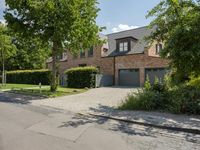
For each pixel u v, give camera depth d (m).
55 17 16.92
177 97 10.90
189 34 10.56
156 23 12.57
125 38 28.58
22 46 43.44
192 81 12.50
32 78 31.27
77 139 6.60
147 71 25.95
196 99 10.42
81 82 24.56
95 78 24.78
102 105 13.11
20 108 11.56
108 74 28.89
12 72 34.88
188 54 10.38
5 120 8.78
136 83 26.91
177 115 10.09
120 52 29.03
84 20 18.20
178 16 11.68
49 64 38.75
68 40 18.80
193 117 9.70
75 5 16.95
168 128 8.20
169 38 11.27
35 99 15.52
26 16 17.62
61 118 9.43
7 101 14.19
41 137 6.69
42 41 19.09
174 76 13.45
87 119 9.46
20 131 7.29
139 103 11.57
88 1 18.98
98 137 6.86
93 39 19.50
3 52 27.92
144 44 27.38
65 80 29.31
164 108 11.31
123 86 26.48
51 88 19.53
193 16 11.14
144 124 8.70
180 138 7.08
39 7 16.30
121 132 7.55
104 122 8.98
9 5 17.47
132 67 27.19
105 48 30.83
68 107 12.30
